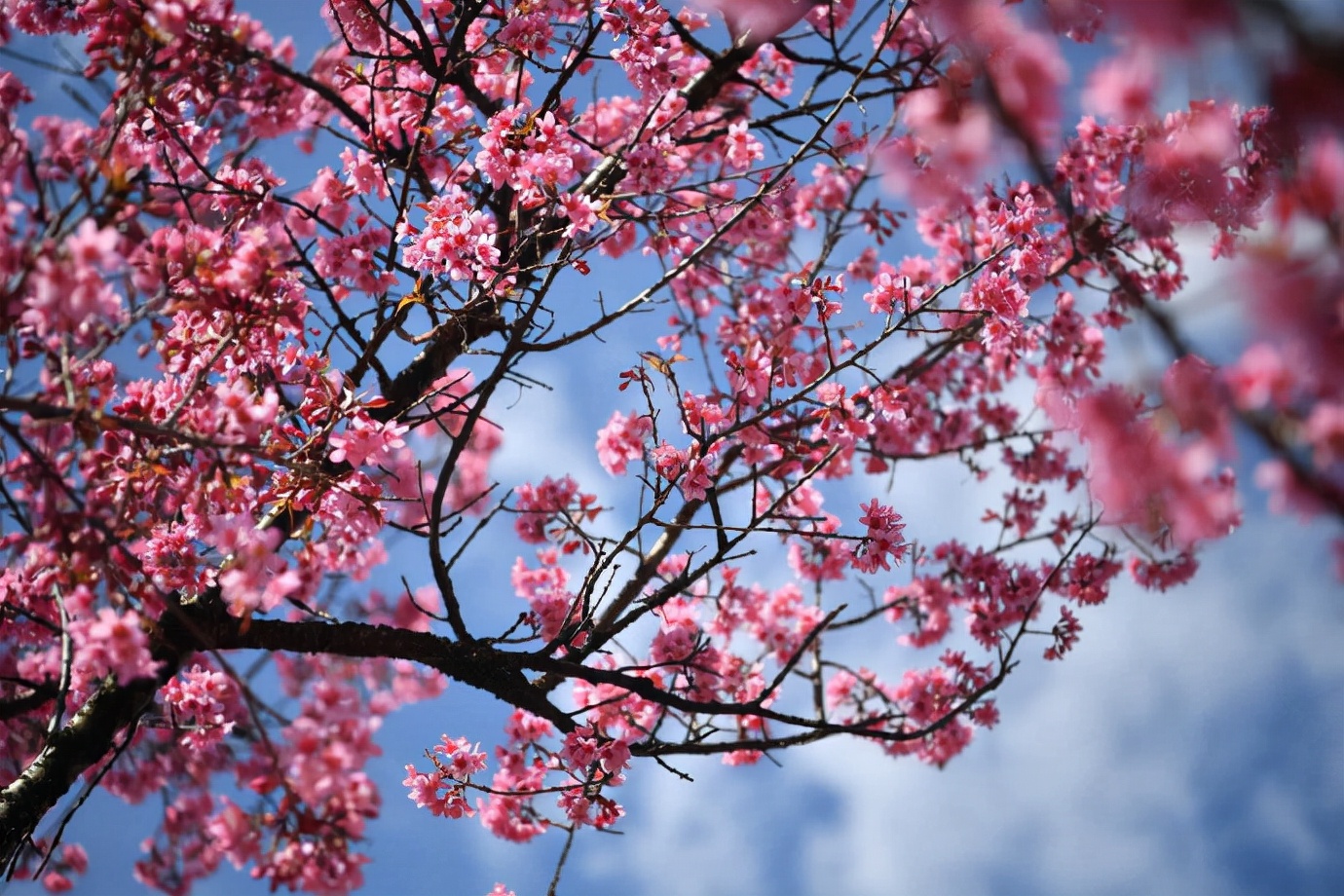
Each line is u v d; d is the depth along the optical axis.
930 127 2.36
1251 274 2.09
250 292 4.19
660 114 6.57
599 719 6.98
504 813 6.92
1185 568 8.43
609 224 5.49
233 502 4.45
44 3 5.25
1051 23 2.23
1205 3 1.79
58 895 5.90
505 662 5.27
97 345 3.99
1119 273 2.33
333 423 4.52
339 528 4.94
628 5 5.69
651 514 5.07
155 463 4.11
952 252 8.22
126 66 4.23
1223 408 2.23
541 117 5.77
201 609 4.79
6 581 5.15
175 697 5.14
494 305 5.46
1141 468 2.42
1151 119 2.62
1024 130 2.29
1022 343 7.09
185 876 5.97
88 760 4.63
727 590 8.24
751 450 5.87
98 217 3.53
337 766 4.01
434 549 4.96
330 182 5.91
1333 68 1.75
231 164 5.44
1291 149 2.08
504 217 6.03
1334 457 2.10
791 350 5.66
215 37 4.71
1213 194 3.00
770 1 3.86
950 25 2.29
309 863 4.18
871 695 8.65
